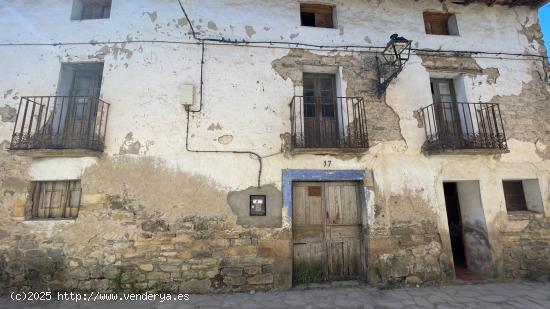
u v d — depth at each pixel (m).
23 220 4.63
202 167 4.94
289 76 5.42
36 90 5.08
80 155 4.77
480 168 5.48
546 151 5.73
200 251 4.69
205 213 4.80
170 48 5.30
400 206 5.18
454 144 5.29
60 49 5.24
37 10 5.40
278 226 4.87
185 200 4.82
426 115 5.65
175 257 4.64
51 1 5.45
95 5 5.79
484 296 4.37
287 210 4.93
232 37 5.45
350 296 4.39
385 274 4.93
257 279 4.70
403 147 5.40
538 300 4.19
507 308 3.91
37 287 4.45
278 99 5.31
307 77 5.74
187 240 4.70
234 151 5.04
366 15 5.91
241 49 5.43
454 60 5.90
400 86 5.65
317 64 5.53
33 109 4.73
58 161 4.83
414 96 5.64
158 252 4.63
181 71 5.23
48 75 5.14
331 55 5.60
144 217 4.72
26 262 4.51
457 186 6.03
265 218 4.88
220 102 5.19
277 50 5.49
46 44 5.25
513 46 6.17
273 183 5.00
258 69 5.38
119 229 4.66
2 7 5.39
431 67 5.81
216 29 5.45
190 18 5.44
